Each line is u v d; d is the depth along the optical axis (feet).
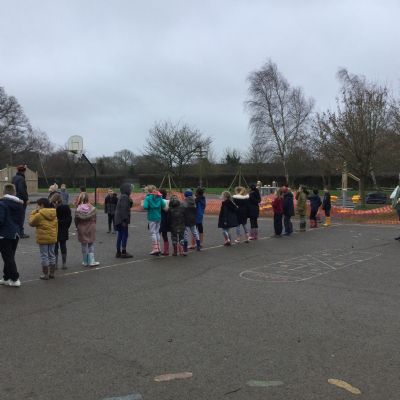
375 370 14.71
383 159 87.10
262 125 180.04
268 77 178.29
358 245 42.78
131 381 14.06
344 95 113.70
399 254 37.63
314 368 14.88
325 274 29.99
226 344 17.12
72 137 110.83
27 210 91.76
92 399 12.95
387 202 110.11
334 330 18.65
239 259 35.86
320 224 63.16
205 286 26.71
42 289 26.25
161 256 37.55
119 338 17.92
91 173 229.66
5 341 17.72
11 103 246.27
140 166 235.20
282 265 33.19
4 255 26.84
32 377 14.43
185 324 19.57
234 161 219.20
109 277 29.45
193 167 193.47
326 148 86.94
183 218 37.78
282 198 49.85
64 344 17.33
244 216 45.39
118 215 36.40
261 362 15.40
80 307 22.41
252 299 23.66
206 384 13.80
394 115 85.71
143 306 22.48
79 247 42.83
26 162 257.14
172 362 15.48
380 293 24.82
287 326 19.19
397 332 18.39
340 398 12.88
